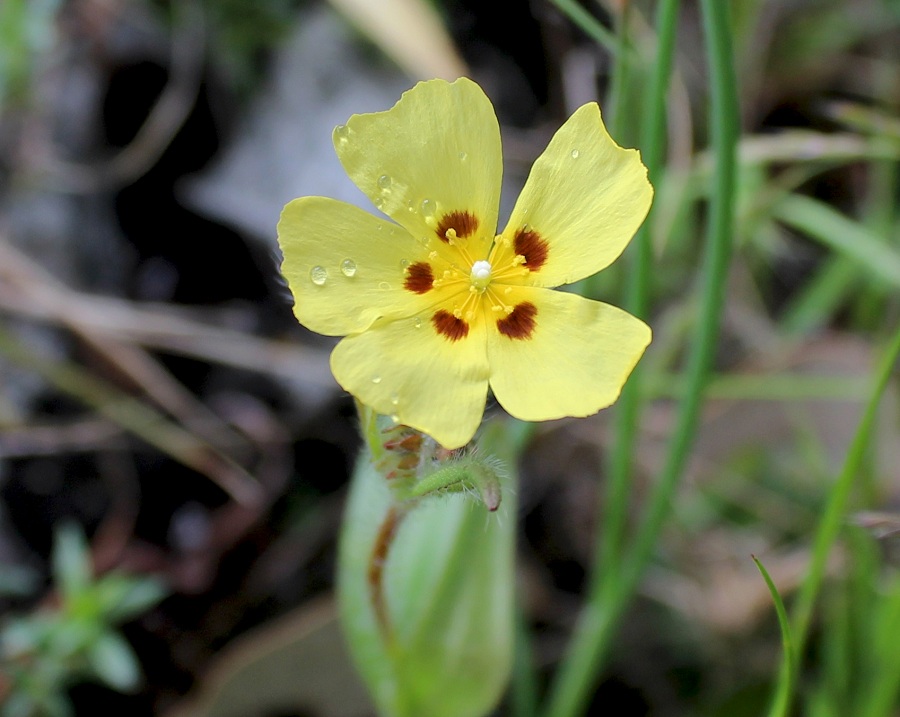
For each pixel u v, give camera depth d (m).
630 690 0.14
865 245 0.14
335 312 0.10
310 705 0.13
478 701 0.12
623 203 0.10
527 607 0.14
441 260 0.11
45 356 0.14
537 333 0.10
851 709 0.12
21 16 0.14
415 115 0.10
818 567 0.11
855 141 0.14
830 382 0.14
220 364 0.14
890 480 0.14
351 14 0.14
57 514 0.14
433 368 0.10
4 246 0.14
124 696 0.13
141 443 0.14
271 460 0.14
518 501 0.14
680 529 0.14
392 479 0.11
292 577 0.14
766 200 0.14
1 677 0.13
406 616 0.12
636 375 0.12
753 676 0.13
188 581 0.14
